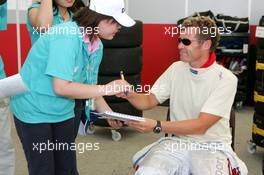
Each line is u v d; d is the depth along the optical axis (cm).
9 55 483
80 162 318
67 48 172
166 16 527
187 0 518
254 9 504
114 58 355
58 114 187
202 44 192
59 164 202
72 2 227
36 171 193
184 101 205
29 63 183
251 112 474
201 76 198
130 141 370
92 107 216
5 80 123
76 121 208
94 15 177
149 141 370
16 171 295
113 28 181
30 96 183
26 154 195
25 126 187
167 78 215
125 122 198
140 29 368
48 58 174
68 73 172
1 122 222
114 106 359
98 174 296
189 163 194
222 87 194
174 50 525
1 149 228
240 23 473
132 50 362
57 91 173
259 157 332
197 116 202
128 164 315
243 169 198
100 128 405
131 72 364
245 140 370
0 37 479
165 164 189
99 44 193
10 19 473
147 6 530
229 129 205
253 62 489
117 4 177
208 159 192
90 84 190
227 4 511
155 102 217
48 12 216
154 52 530
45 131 187
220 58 494
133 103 217
